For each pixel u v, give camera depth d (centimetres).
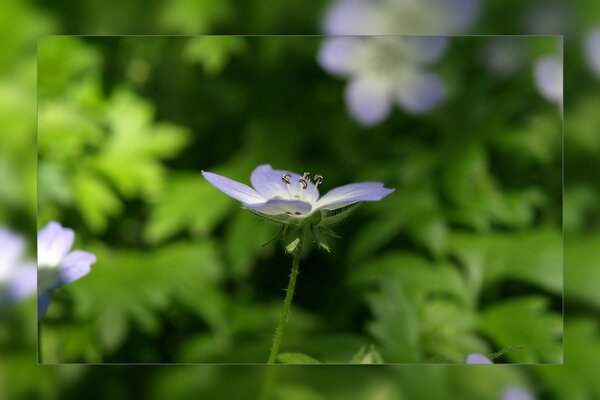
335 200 28
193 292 35
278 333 28
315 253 37
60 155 36
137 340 35
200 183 37
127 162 37
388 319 32
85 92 37
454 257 36
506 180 37
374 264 35
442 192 37
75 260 29
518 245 35
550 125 37
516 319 33
